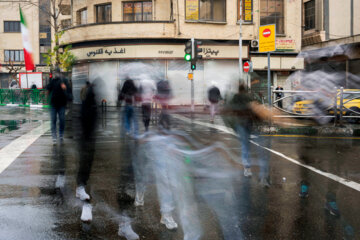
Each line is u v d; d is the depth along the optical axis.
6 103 28.48
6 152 7.87
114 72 4.56
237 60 26.97
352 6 28.92
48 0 48.03
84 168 4.64
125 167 6.49
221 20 26.92
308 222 3.92
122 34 25.66
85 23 29.05
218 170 6.38
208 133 11.26
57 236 3.48
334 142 9.95
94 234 3.55
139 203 4.41
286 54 28.22
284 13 28.19
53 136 9.00
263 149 8.70
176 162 6.89
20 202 4.48
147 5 26.86
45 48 49.28
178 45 26.16
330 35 30.78
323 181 5.71
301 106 13.27
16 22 48.56
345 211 4.29
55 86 9.01
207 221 3.92
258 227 3.77
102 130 11.50
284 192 5.07
